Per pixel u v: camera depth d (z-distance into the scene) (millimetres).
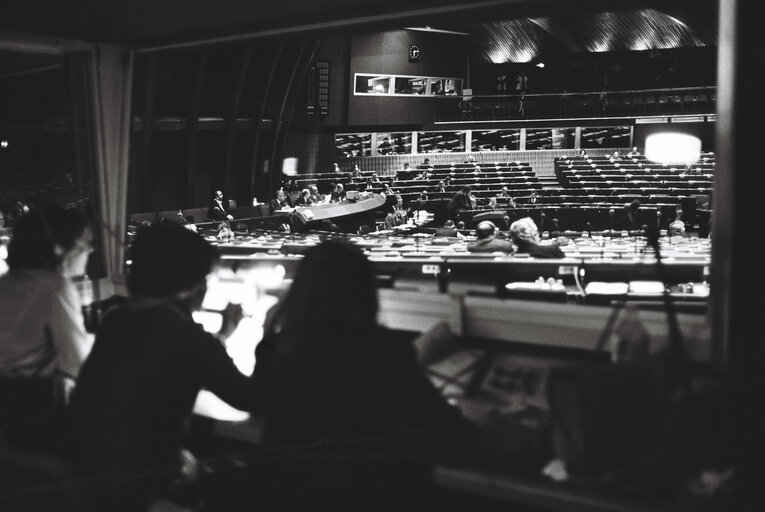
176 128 19281
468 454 1773
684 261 4559
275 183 23750
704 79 28594
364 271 1733
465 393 1963
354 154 27250
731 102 2176
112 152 4117
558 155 28297
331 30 3434
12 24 3492
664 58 29062
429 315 2344
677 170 23172
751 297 2111
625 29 31234
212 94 20906
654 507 1703
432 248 5961
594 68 30062
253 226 19281
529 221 5520
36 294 2158
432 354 2172
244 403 1848
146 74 17047
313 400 1735
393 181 24047
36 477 1930
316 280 1715
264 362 1856
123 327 1894
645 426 1760
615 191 21797
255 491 1802
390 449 1741
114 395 1862
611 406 1774
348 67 26109
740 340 2055
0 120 9547
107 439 1880
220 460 1897
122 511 1852
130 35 3783
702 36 28969
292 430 1772
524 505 1744
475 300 2236
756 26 2131
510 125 27734
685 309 3350
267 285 2697
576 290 4234
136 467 1874
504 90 30484
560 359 2064
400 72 27500
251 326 2668
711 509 1702
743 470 1729
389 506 1733
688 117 26141
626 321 1949
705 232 18219
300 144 25438
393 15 3230
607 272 4512
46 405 2102
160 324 1869
